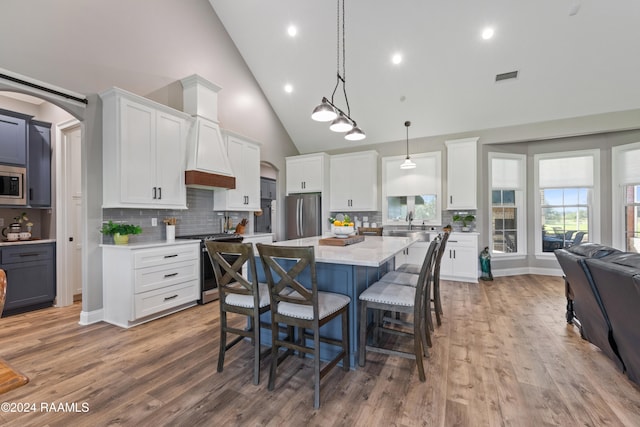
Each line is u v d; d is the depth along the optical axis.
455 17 3.61
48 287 3.44
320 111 2.58
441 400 1.73
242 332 2.01
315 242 2.92
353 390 1.84
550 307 3.46
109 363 2.17
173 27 3.81
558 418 1.57
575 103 4.31
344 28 4.04
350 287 2.14
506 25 3.56
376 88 4.77
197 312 3.32
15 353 2.32
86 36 2.96
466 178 4.95
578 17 3.32
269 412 1.64
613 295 1.73
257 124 5.26
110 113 3.00
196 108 3.78
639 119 4.16
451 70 4.22
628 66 3.69
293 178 6.07
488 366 2.11
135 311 2.86
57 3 2.76
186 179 3.62
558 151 5.08
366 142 5.98
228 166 4.12
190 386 1.89
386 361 2.20
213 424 1.55
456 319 3.07
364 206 5.67
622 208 4.60
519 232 5.30
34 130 3.52
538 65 3.91
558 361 2.18
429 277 2.42
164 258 3.14
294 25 4.19
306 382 1.94
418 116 5.10
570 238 5.05
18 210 3.61
